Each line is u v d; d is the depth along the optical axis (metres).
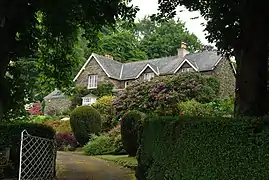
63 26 8.65
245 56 6.50
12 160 7.89
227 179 4.65
